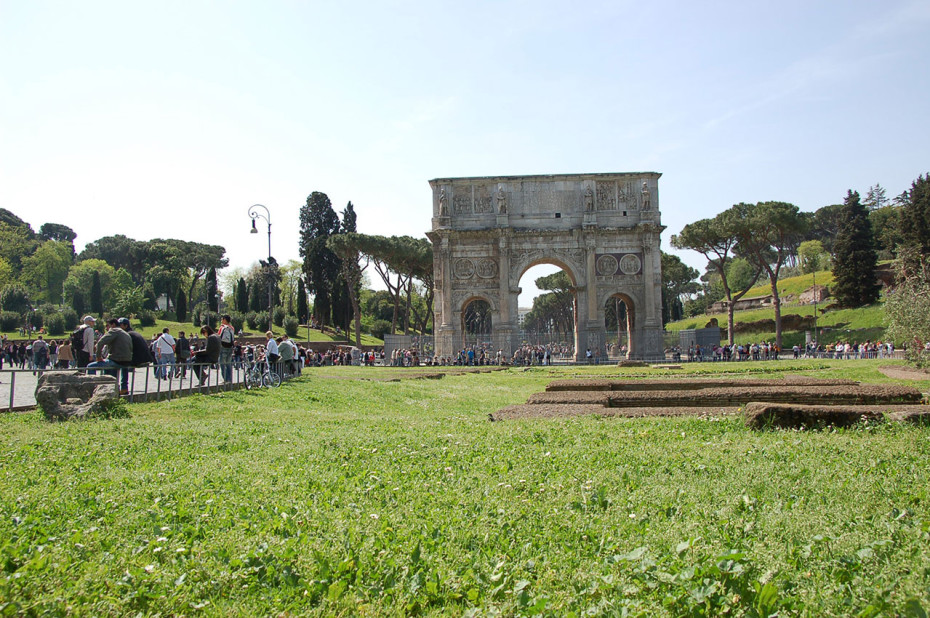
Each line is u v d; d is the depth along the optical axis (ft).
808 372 160.25
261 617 22.59
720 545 27.22
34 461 45.88
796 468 40.22
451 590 24.32
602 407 73.10
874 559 25.07
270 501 35.37
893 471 38.37
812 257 537.24
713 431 56.39
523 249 278.05
